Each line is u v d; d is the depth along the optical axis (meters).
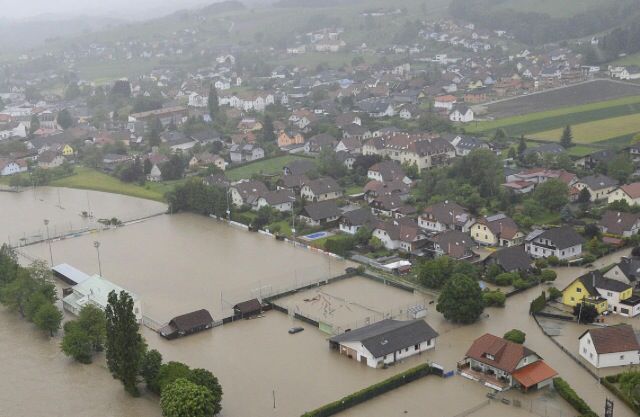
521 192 198.50
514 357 105.12
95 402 104.44
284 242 176.12
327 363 113.62
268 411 99.94
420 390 104.56
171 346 120.88
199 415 91.00
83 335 117.06
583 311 124.12
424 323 118.62
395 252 163.38
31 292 134.88
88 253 171.50
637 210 178.25
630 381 98.56
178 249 172.88
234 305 136.62
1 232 190.50
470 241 159.12
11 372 114.38
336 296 140.88
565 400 100.44
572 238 155.75
